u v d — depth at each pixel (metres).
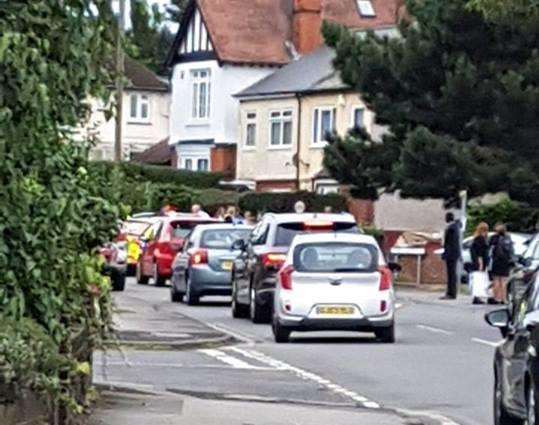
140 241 62.44
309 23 98.00
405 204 82.56
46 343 13.00
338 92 86.81
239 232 46.16
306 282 32.03
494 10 45.28
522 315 18.03
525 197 61.09
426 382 25.22
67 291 14.72
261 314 38.00
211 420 18.94
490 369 27.28
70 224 14.16
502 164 60.12
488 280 48.38
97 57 13.02
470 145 60.25
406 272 62.34
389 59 63.62
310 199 76.38
